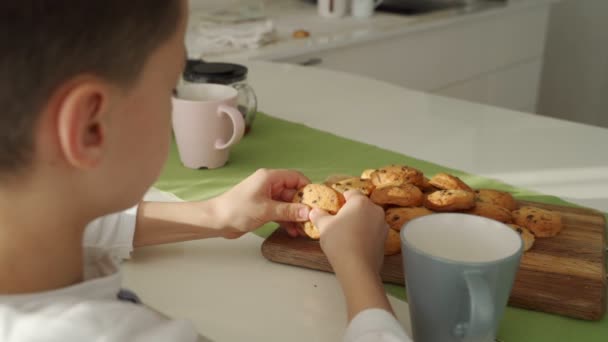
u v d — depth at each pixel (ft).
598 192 3.28
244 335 2.38
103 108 1.80
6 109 1.74
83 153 1.80
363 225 2.55
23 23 1.70
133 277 2.67
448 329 2.23
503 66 9.52
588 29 11.01
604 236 2.84
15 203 1.86
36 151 1.80
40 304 1.87
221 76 3.84
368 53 7.49
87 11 1.74
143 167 1.99
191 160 3.52
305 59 6.86
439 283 2.18
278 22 7.85
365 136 3.97
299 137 3.92
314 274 2.71
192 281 2.65
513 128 4.11
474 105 4.54
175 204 2.86
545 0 9.52
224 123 3.47
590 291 2.50
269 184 2.87
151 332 1.90
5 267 1.92
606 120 11.48
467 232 2.38
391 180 2.98
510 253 2.29
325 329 2.42
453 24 8.36
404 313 2.51
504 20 9.15
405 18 8.13
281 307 2.52
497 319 2.21
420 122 4.20
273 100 4.58
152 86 1.92
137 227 2.79
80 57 1.75
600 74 11.19
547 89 11.88
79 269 2.07
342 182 2.97
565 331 2.41
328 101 4.58
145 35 1.85
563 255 2.69
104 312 1.88
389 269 2.63
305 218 2.75
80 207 1.94
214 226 2.81
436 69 8.45
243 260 2.78
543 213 2.84
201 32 6.71
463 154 3.72
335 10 8.12
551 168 3.54
